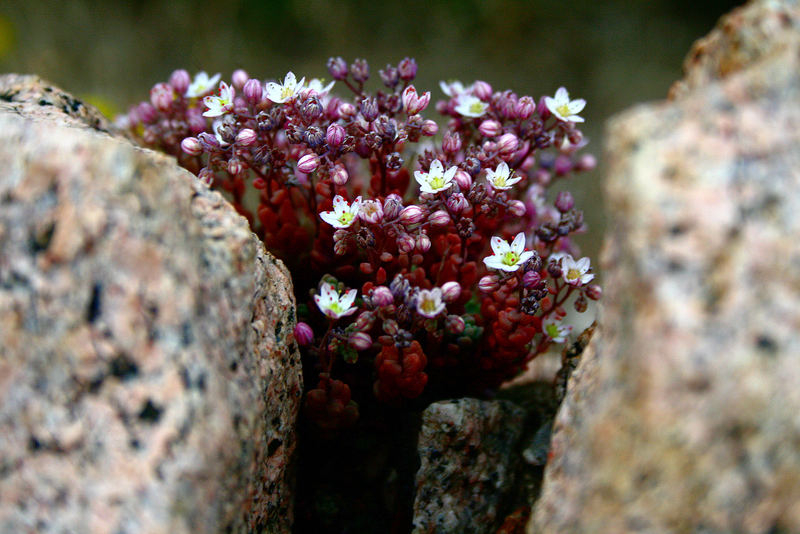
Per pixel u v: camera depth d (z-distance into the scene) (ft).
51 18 1.87
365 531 0.83
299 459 0.82
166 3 2.01
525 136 0.86
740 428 0.62
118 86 1.81
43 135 0.67
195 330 0.66
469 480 0.80
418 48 2.12
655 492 0.63
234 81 0.88
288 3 2.10
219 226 0.71
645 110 0.65
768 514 0.62
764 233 0.63
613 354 0.66
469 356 0.86
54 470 0.64
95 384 0.65
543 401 0.88
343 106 0.83
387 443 0.86
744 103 0.64
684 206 0.63
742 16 0.71
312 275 0.88
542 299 0.85
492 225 0.87
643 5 2.24
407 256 0.81
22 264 0.65
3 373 0.65
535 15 2.17
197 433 0.65
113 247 0.65
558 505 0.67
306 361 0.83
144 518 0.63
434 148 0.89
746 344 0.62
